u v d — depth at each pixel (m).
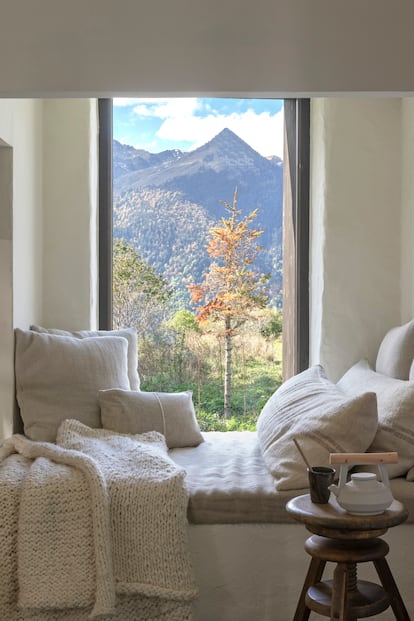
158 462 3.29
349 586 2.77
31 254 4.25
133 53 2.11
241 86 2.45
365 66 2.23
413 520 3.16
